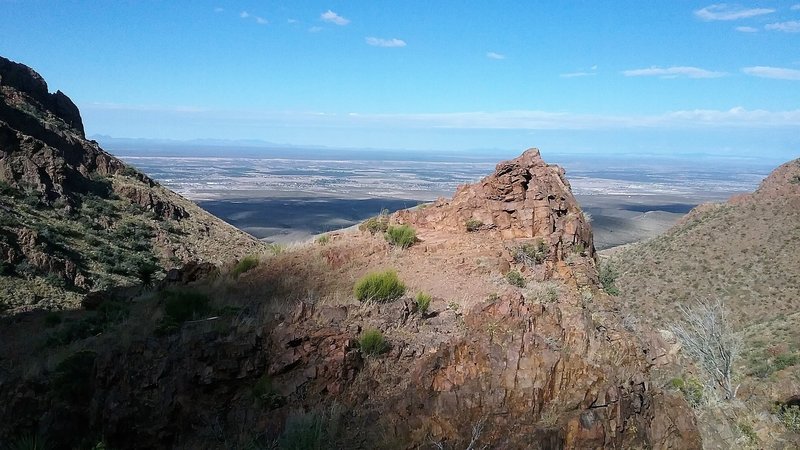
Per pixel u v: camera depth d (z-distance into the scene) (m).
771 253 64.62
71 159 67.38
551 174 22.09
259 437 8.29
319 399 9.02
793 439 12.69
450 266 17.05
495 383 8.71
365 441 7.89
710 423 11.76
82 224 56.31
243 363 9.71
